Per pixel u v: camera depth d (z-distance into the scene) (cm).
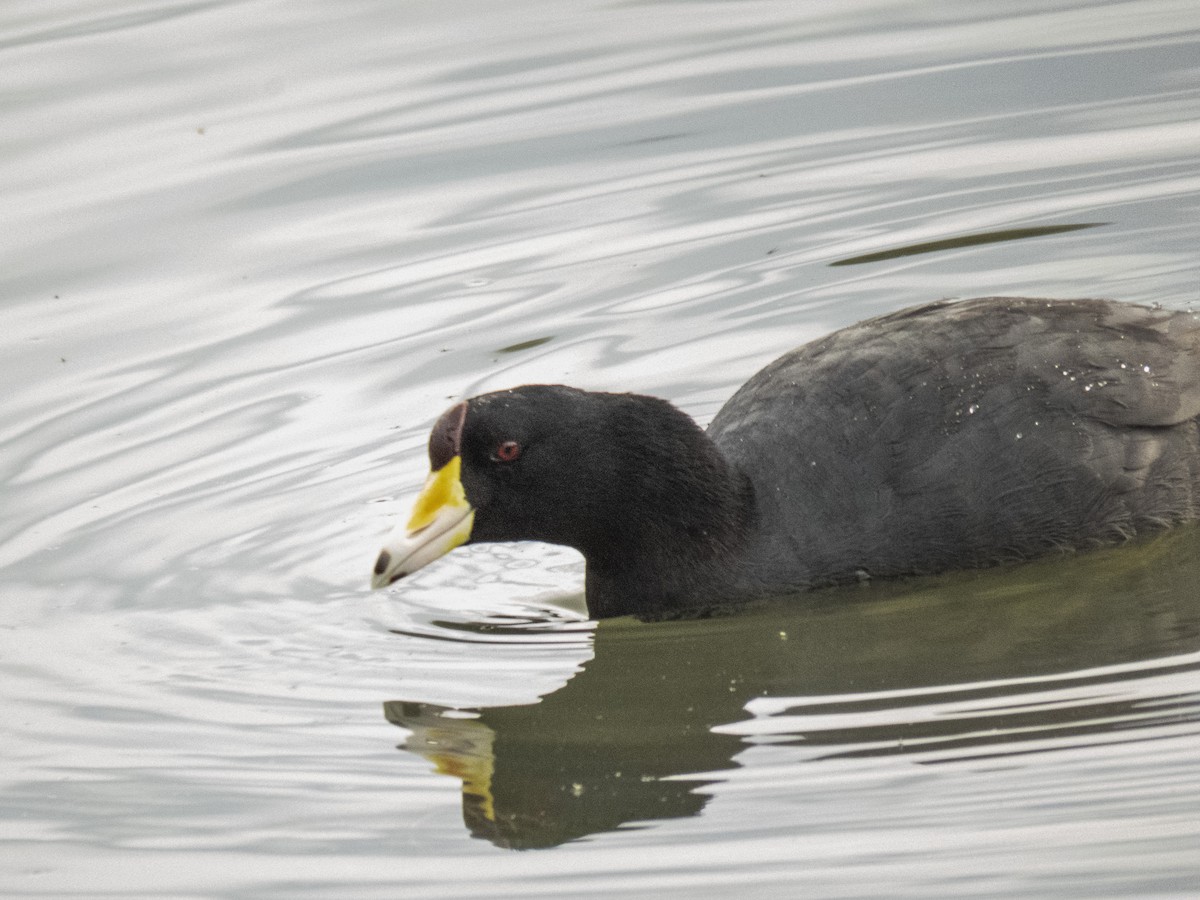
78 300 1695
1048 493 1210
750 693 1107
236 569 1304
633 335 1584
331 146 1948
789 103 2006
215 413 1512
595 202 1831
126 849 968
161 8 2302
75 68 2133
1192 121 1866
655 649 1184
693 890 888
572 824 967
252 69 2125
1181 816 902
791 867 899
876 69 2075
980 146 1880
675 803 979
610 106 2017
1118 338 1252
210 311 1670
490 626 1236
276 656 1188
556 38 2202
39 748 1077
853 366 1240
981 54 2083
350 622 1236
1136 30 2092
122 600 1267
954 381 1216
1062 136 1877
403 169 1903
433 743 1067
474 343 1590
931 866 888
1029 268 1631
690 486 1214
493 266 1723
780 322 1584
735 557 1222
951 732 1018
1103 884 861
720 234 1756
